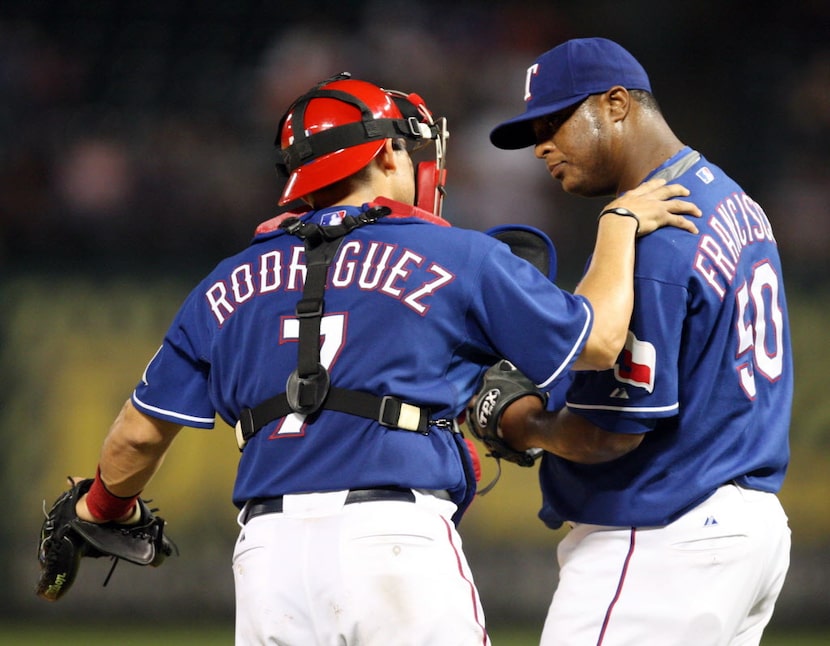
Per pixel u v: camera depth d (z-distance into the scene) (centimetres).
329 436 976
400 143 1102
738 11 4162
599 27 4238
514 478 2811
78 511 1202
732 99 4041
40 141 3691
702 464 1117
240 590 999
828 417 2786
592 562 1154
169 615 2816
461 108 3984
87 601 2830
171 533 2794
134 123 3828
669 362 1082
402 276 997
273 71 4009
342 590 940
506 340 1000
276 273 1034
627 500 1131
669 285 1083
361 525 953
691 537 1113
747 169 3872
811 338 2817
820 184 3759
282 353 1005
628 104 1189
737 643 1185
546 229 3641
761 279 1171
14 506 2791
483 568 2798
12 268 2861
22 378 2819
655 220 1094
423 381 988
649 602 1114
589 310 1012
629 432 1091
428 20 4166
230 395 1044
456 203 3694
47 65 3959
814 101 3950
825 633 2716
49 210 3525
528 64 4134
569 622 1146
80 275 2869
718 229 1123
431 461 981
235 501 1042
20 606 2803
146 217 3550
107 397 2831
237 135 3847
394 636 930
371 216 1030
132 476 1145
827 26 4138
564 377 1109
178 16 4191
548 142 1222
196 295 1088
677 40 4184
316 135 1059
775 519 1152
